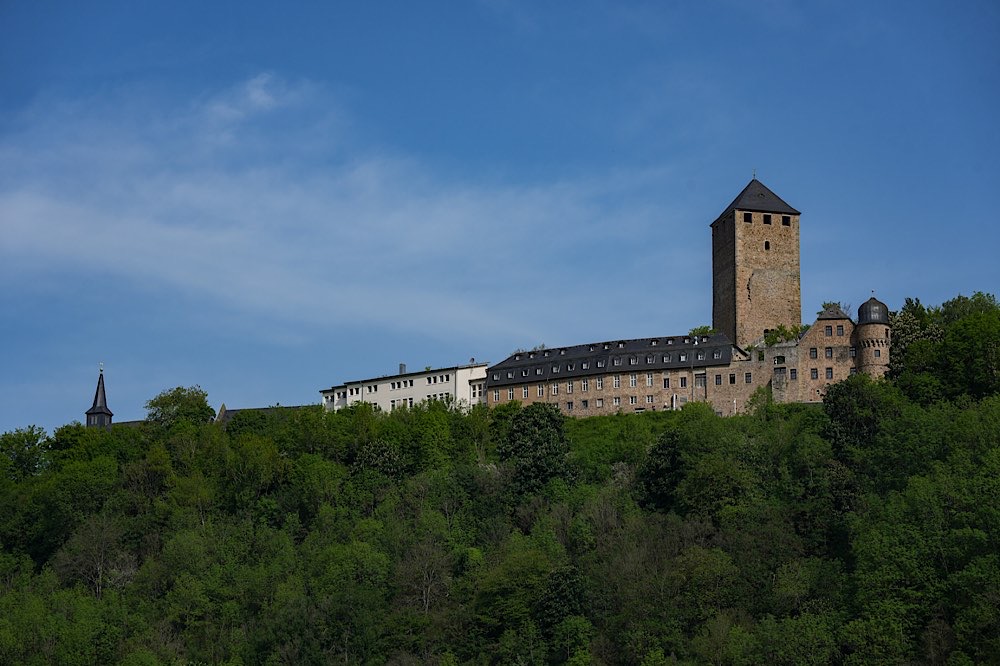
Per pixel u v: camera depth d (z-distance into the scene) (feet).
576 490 534.78
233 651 466.29
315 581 488.85
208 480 588.91
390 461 582.76
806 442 513.45
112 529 551.59
